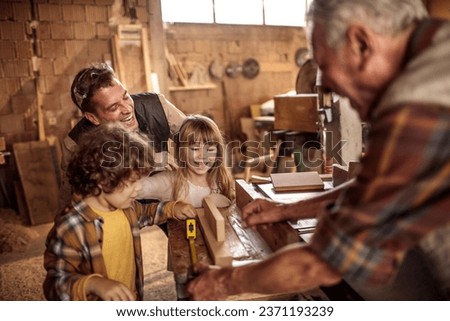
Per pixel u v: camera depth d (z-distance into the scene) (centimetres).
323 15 64
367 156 59
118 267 112
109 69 152
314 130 260
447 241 65
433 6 247
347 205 60
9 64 387
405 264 89
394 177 55
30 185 375
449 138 52
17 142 396
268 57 568
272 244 103
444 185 54
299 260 65
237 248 103
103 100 146
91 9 407
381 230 57
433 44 58
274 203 109
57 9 396
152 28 433
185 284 91
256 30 555
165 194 144
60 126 409
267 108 512
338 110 217
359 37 62
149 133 173
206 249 102
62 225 101
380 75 63
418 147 53
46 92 402
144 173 104
